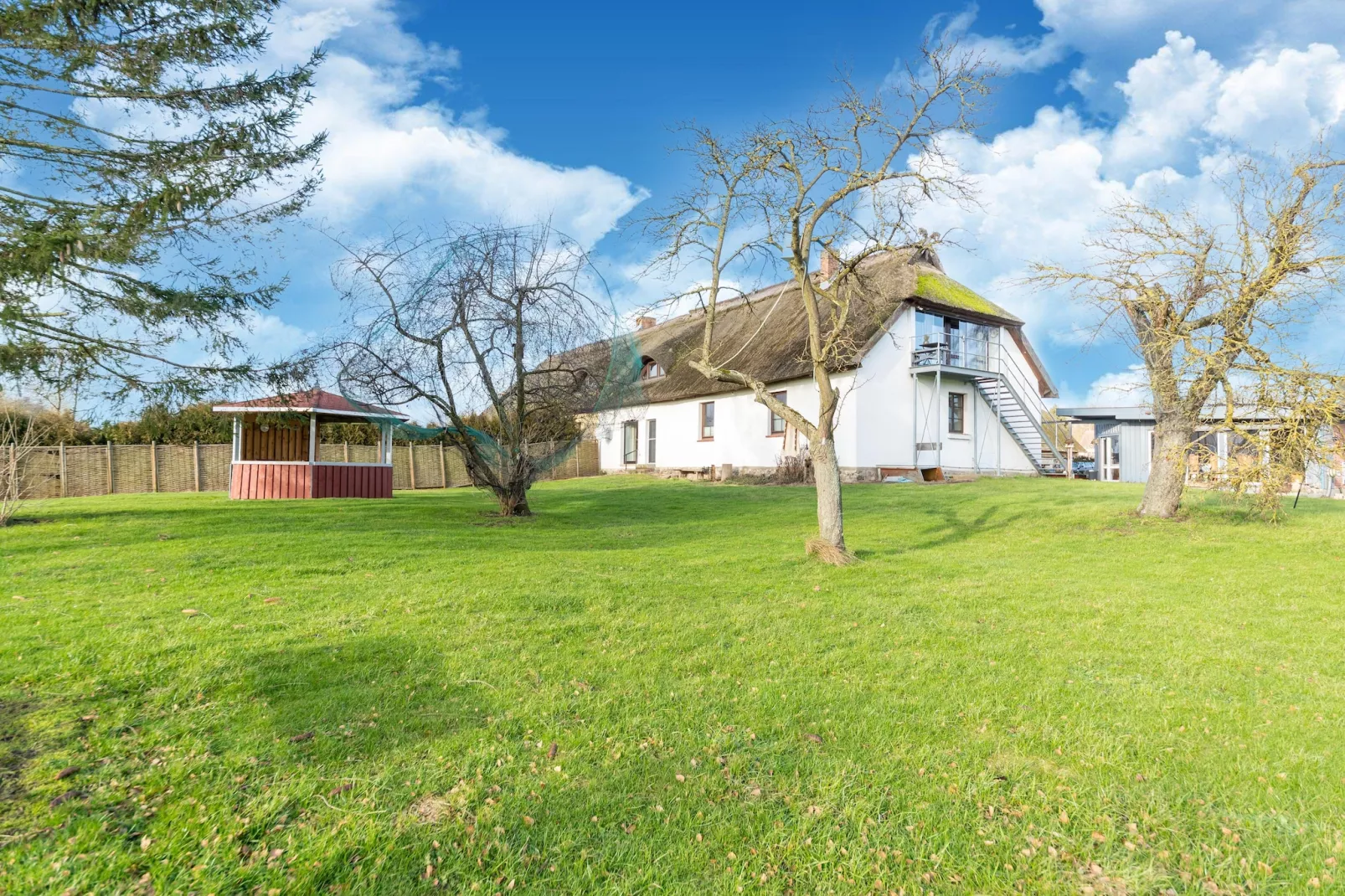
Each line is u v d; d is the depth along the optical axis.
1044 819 2.85
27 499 12.97
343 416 18.39
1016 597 6.91
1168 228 11.37
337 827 2.66
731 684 4.34
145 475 20.86
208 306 6.70
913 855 2.61
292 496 17.38
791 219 8.95
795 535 11.49
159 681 4.07
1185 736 3.66
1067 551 10.00
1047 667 4.76
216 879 2.31
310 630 5.22
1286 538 10.47
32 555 8.09
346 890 2.32
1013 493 16.97
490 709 3.85
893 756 3.39
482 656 4.75
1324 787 3.11
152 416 6.94
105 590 6.40
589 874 2.43
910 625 5.82
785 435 23.08
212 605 5.91
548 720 3.71
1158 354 11.79
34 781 2.90
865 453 20.61
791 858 2.56
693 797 2.96
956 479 21.78
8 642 4.64
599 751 3.38
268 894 2.27
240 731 3.48
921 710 3.96
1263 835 2.75
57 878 2.28
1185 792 3.07
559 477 29.95
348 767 3.14
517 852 2.57
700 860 2.54
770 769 3.24
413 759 3.24
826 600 6.66
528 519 13.04
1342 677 4.61
